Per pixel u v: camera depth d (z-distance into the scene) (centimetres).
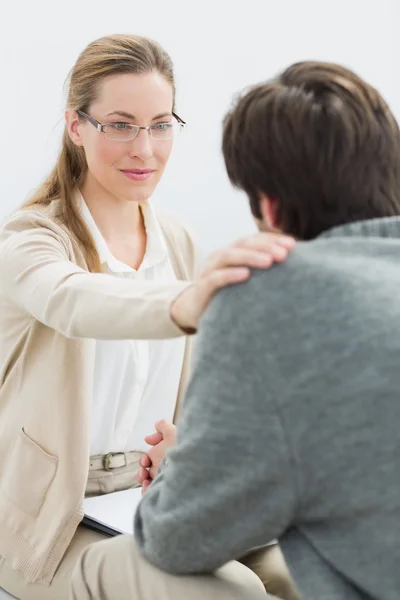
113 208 247
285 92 145
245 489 137
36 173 375
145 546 158
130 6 388
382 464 128
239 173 150
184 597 155
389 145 145
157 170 240
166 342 249
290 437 132
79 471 222
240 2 416
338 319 130
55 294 194
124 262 251
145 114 231
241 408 135
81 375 224
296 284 133
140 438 254
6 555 227
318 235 144
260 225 154
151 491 161
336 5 447
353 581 137
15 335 236
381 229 141
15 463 228
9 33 362
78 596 173
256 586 162
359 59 460
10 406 236
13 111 367
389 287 132
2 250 222
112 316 177
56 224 232
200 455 140
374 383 128
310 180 143
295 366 131
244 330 134
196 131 410
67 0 372
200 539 147
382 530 131
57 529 218
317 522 138
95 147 233
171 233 264
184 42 404
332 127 141
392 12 465
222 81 416
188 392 144
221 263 140
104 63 230
